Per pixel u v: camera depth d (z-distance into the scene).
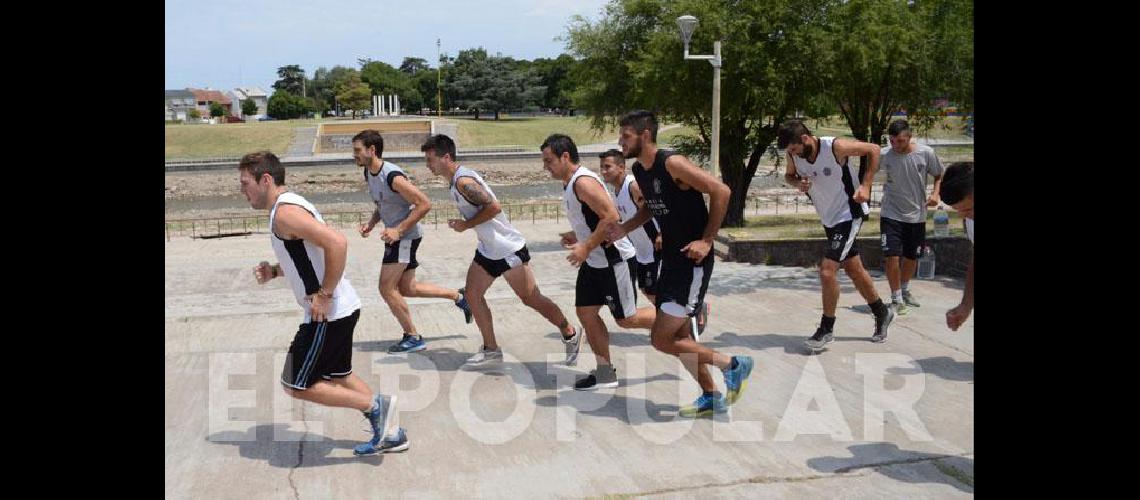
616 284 5.64
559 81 104.94
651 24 20.05
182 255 16.45
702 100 19.19
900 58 19.25
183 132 69.62
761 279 9.70
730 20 18.30
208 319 8.33
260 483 4.31
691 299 4.98
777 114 20.05
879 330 6.76
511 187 51.44
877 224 18.06
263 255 16.20
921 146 7.58
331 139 68.25
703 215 4.91
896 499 3.98
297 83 136.62
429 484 4.29
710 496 4.07
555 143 5.58
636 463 4.50
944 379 5.80
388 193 6.71
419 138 70.75
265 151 4.42
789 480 4.23
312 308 4.33
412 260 6.94
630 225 5.26
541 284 10.04
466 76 93.38
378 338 7.44
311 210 4.34
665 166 4.82
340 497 4.14
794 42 18.27
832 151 6.23
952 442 4.68
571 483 4.27
